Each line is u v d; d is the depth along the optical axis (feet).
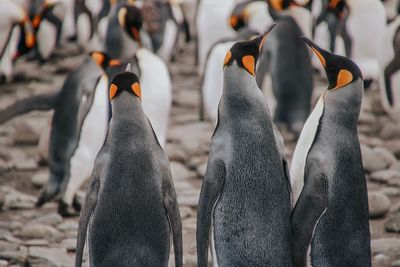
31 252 34.01
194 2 94.58
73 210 41.45
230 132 26.81
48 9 84.48
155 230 26.27
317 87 68.13
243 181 26.48
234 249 26.58
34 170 49.32
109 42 51.08
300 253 26.12
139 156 26.43
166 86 45.32
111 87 27.09
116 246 26.20
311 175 26.27
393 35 54.24
